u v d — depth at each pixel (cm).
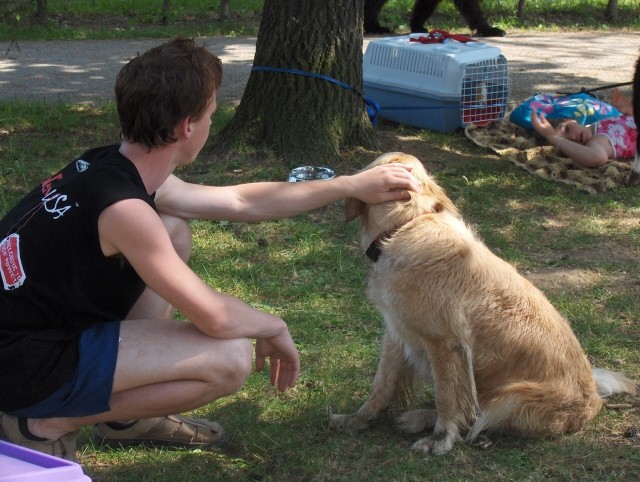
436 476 307
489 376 325
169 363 260
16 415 259
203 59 258
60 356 251
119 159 255
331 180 320
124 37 1399
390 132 787
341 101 694
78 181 249
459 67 764
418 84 791
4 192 607
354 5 692
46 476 191
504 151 723
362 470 312
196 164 673
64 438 267
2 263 249
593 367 391
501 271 327
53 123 801
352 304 453
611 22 1648
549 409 326
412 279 311
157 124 250
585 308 450
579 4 1758
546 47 1355
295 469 313
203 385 267
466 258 316
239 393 366
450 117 780
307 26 680
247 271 492
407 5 1706
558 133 709
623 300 462
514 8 1716
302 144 679
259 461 317
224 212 318
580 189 644
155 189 267
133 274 258
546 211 605
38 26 1434
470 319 316
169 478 303
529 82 1062
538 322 324
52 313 250
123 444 323
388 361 345
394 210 316
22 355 246
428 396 374
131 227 240
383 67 822
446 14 1678
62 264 245
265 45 693
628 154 700
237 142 691
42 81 1037
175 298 251
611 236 561
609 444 328
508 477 306
